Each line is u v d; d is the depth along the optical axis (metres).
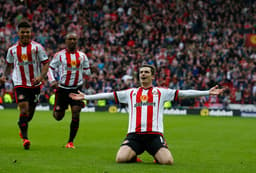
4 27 53.88
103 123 27.91
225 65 45.28
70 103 16.39
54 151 14.80
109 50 49.84
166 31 52.41
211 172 11.13
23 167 11.25
